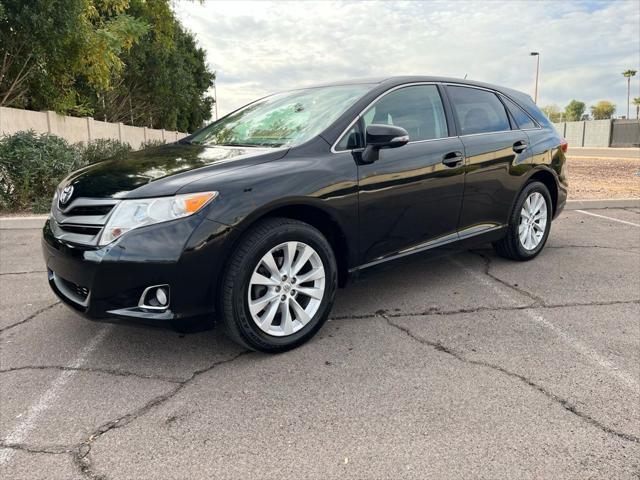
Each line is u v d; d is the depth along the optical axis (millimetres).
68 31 10750
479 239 4340
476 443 2170
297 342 3064
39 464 2047
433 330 3359
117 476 1979
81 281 2672
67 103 13453
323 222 3223
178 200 2623
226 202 2699
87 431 2270
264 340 2916
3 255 5320
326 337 3252
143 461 2068
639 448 2133
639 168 15578
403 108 3766
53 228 3033
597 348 3086
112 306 2633
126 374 2785
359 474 1986
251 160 3012
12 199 7742
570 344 3141
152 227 2586
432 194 3770
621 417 2357
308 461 2064
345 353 3025
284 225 2912
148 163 3176
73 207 2867
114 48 12781
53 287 3113
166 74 25531
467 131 4199
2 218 6816
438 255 3988
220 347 3121
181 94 28031
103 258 2572
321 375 2764
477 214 4266
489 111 4547
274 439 2207
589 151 28344
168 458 2086
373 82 3791
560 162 5117
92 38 11891
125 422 2336
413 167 3596
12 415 2389
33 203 7773
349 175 3209
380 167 3385
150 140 21547
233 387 2643
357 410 2424
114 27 13234
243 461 2066
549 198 5047
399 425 2303
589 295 4027
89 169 3312
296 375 2764
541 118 5125
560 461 2053
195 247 2611
